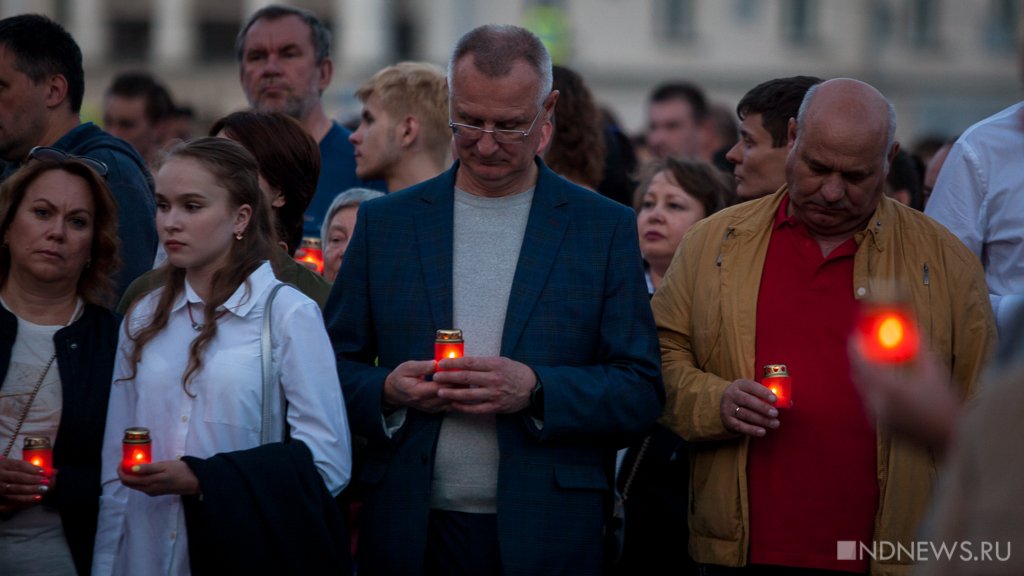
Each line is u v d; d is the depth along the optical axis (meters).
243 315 6.69
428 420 6.89
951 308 6.88
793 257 7.07
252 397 6.61
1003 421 3.87
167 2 62.22
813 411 6.86
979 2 64.88
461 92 6.75
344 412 6.77
